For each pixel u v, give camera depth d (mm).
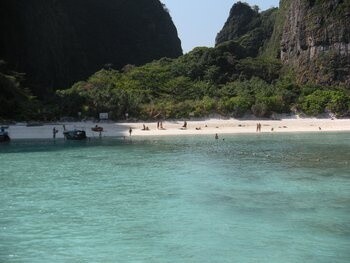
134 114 84438
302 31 116625
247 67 115250
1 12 112250
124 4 178750
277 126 82125
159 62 123312
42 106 86188
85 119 83188
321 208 25156
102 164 41594
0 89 85125
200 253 18875
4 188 31016
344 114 91500
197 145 57406
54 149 53938
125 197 28312
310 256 18422
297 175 34938
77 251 19250
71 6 155750
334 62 110562
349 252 18797
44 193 29500
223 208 25422
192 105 87062
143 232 21547
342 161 41750
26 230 21922
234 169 38188
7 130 70188
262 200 27078
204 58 114125
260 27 170750
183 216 24047
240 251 19031
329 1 114125
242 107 87188
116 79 104812
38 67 119562
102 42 161750
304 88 103188
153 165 40875
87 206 26188
